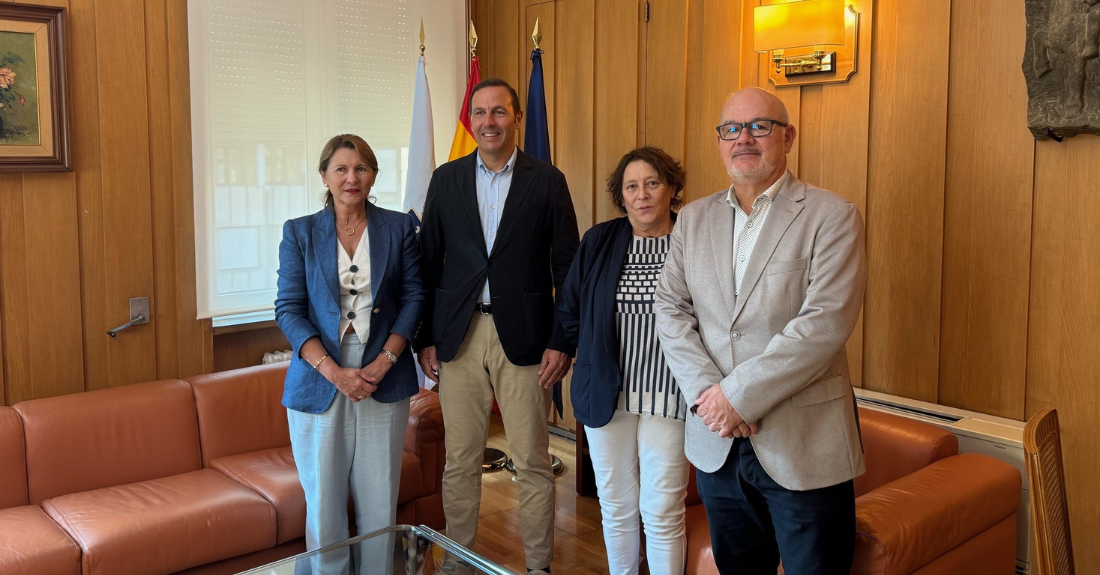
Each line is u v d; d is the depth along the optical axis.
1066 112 2.64
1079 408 2.77
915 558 2.04
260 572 2.17
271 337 4.04
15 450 2.79
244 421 3.24
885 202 3.19
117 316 3.41
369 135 4.21
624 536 2.54
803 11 3.09
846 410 1.99
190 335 3.62
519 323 2.76
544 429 2.87
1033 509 1.54
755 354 1.97
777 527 2.00
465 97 4.20
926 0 3.03
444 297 2.82
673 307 2.16
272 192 3.86
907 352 3.17
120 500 2.71
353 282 2.62
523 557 3.17
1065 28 2.61
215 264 3.69
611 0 4.14
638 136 4.09
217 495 2.74
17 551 2.33
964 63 2.95
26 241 3.18
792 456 1.92
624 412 2.47
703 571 2.38
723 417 1.92
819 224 1.95
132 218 3.42
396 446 2.72
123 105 3.37
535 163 2.83
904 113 3.11
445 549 2.29
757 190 2.05
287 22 3.85
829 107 3.32
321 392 2.59
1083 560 2.79
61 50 3.17
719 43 3.70
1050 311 2.81
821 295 1.91
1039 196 2.81
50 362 3.26
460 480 2.89
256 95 3.77
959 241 3.01
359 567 2.21
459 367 2.83
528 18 4.58
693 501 2.69
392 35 4.26
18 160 3.10
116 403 3.01
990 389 2.96
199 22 3.54
